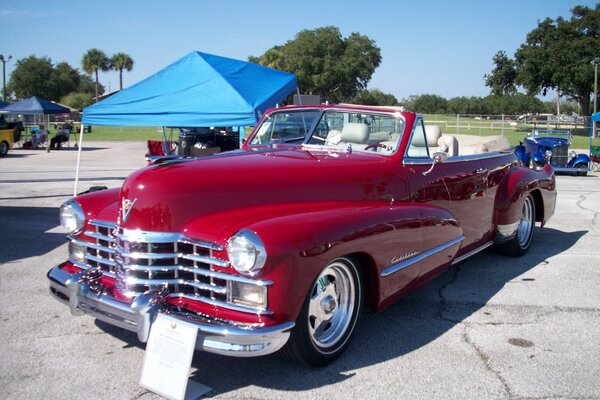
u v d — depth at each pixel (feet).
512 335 13.60
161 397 10.44
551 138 56.85
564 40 167.02
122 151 82.84
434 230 13.93
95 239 12.16
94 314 11.29
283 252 9.95
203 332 9.79
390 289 12.69
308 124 15.87
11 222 26.68
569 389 10.95
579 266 19.84
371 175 13.53
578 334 13.66
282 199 11.96
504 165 19.20
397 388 10.93
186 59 31.96
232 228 10.51
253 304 10.05
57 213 29.22
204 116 28.40
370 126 15.40
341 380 11.22
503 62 187.11
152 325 10.28
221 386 10.91
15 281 17.39
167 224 10.73
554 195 22.77
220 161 12.33
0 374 11.33
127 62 234.99
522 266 19.81
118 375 11.32
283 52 212.23
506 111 294.87
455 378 11.37
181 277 10.77
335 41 207.10
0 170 52.85
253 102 28.43
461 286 17.48
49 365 11.75
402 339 13.30
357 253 11.76
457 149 20.10
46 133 88.99
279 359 12.08
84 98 256.73
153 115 28.94
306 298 10.59
